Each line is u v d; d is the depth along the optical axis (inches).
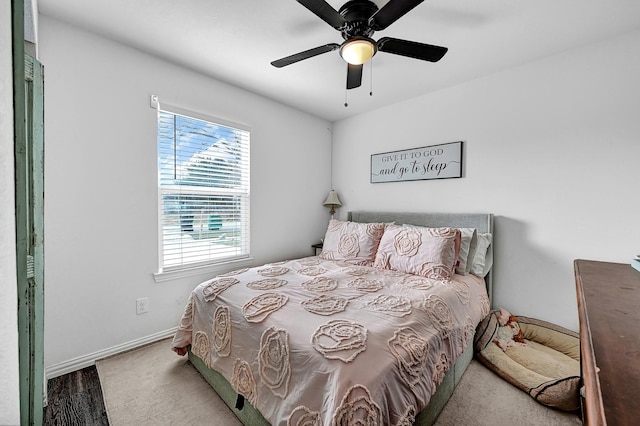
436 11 62.7
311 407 38.2
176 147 92.0
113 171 77.9
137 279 83.4
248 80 100.3
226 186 106.1
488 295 90.1
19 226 25.8
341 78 97.8
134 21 68.7
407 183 116.8
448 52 79.5
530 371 66.4
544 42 74.5
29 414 36.4
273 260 122.7
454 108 102.1
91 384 66.3
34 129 38.6
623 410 13.5
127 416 56.6
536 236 84.7
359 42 57.4
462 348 62.1
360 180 135.1
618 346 20.4
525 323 83.4
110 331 78.4
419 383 43.5
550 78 81.4
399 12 51.9
